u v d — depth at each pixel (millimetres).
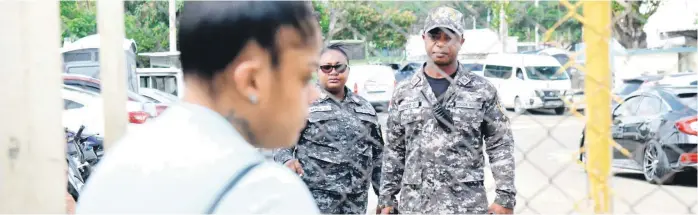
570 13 1851
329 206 3359
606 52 1789
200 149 1104
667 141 5391
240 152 1110
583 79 1859
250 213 1074
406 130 3184
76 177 3828
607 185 1832
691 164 5391
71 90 7059
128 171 1121
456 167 3090
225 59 1108
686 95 5566
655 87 5570
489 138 3164
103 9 1812
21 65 1436
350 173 3387
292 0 1147
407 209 3170
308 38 1154
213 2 1112
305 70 1157
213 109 1136
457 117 3090
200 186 1082
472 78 3150
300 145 3355
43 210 1473
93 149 5816
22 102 1443
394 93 3266
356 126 3408
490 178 4348
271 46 1116
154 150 1125
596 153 1834
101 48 1820
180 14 1141
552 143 8758
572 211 1976
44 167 1468
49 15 1453
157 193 1089
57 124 1479
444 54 3082
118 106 1832
